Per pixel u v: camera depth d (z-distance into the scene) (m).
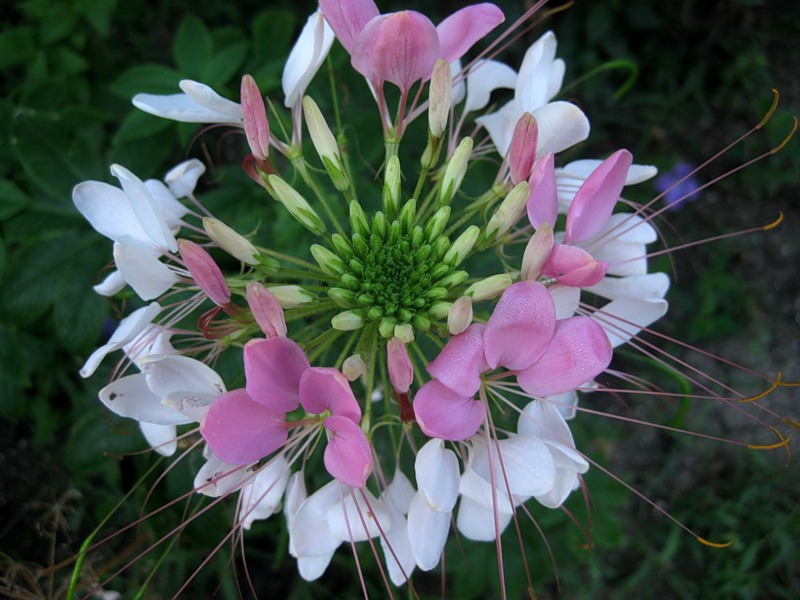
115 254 0.13
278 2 0.32
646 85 0.35
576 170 0.17
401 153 0.23
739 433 0.35
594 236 0.16
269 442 0.13
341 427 0.13
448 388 0.13
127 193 0.14
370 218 0.21
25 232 0.22
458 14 0.15
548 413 0.15
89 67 0.29
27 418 0.29
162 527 0.22
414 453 0.17
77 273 0.22
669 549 0.32
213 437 0.12
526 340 0.13
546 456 0.14
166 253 0.15
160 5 0.31
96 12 0.27
